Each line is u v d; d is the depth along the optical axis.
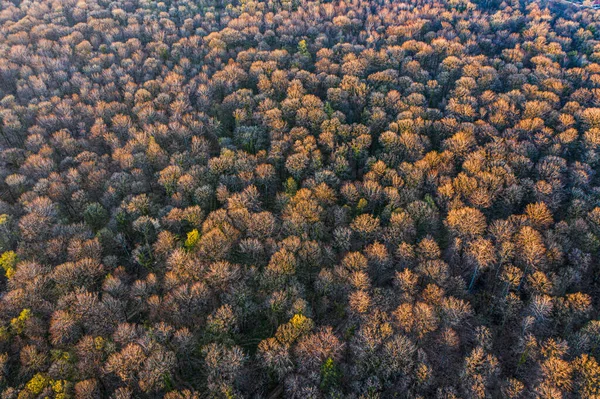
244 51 174.88
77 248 91.62
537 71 161.50
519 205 108.94
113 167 122.62
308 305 84.69
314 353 73.12
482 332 80.94
